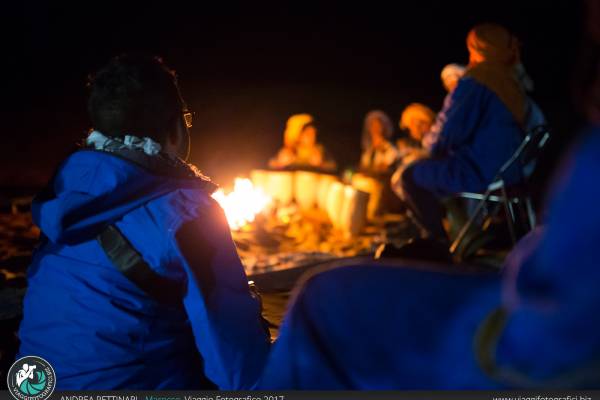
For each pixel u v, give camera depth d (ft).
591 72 3.93
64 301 7.22
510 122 17.13
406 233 22.20
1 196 25.02
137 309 7.13
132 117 7.27
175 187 7.17
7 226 21.65
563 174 3.79
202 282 6.94
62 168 7.20
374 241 20.83
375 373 4.51
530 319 3.81
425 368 4.35
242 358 6.96
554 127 38.58
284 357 4.82
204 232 7.04
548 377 3.82
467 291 4.45
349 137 43.09
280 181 24.31
